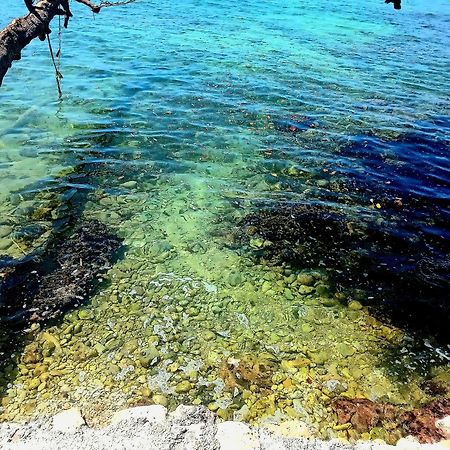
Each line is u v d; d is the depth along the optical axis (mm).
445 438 1509
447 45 6367
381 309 2014
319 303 2025
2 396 1580
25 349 1746
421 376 1734
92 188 2703
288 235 2410
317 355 1787
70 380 1646
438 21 8008
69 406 1560
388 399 1640
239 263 2219
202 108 3826
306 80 4605
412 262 2279
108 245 2271
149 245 2293
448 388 1693
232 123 3588
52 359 1718
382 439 1510
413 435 1522
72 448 1385
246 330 1879
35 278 2053
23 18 2643
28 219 2404
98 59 4863
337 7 8703
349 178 2912
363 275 2191
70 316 1889
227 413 1571
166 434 1438
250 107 3885
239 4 8359
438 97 4352
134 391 1624
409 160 3164
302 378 1696
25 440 1406
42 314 1891
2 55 2301
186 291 2045
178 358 1749
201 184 2803
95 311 1919
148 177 2844
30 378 1645
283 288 2094
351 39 6406
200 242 2338
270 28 6746
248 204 2631
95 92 4039
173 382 1664
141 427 1459
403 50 5980
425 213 2629
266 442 1437
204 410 1553
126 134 3348
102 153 3080
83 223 2406
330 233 2436
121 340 1804
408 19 8039
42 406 1556
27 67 4500
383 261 2275
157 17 6961
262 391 1645
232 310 1967
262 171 2961
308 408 1596
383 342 1862
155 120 3578
